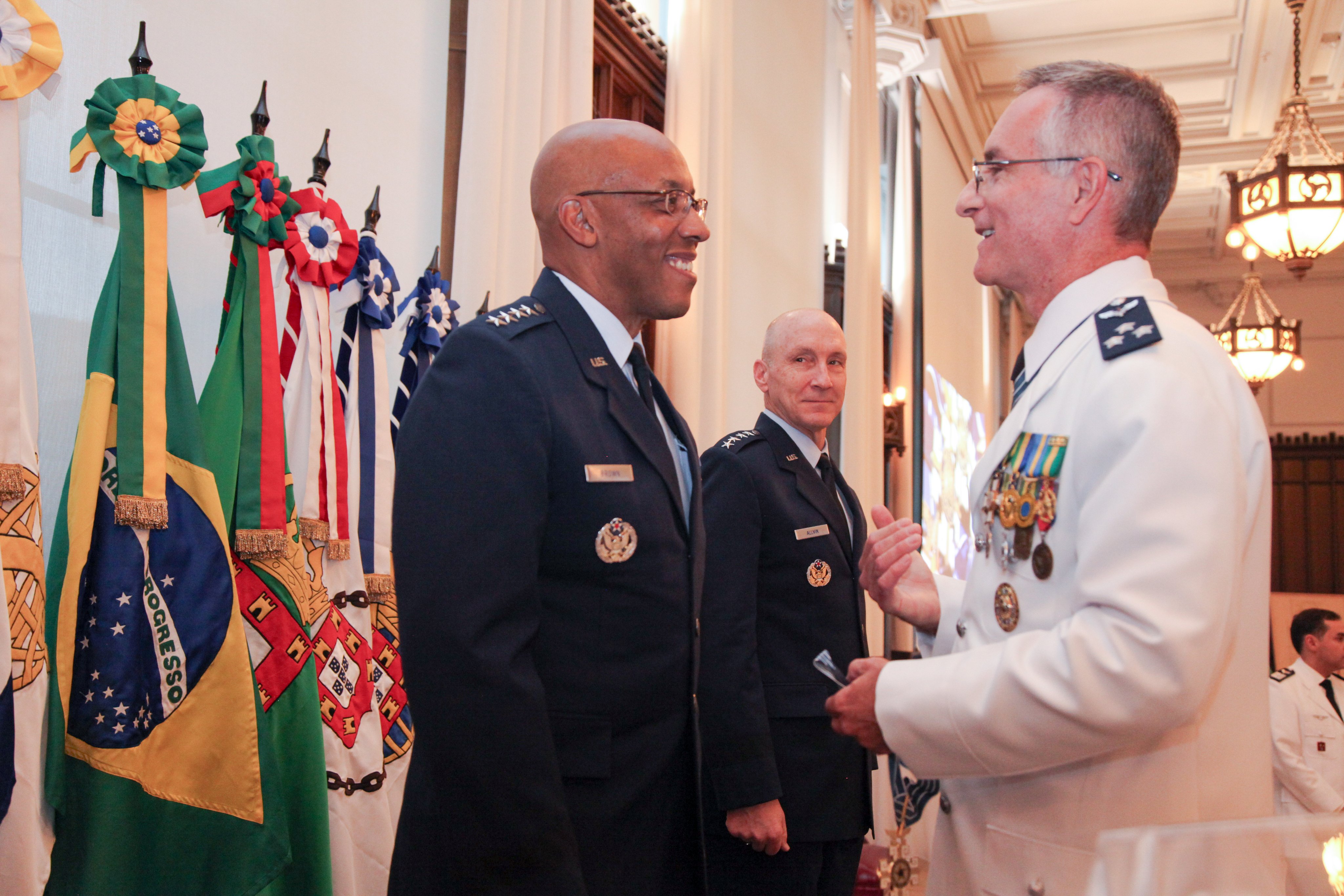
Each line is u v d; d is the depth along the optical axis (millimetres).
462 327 1481
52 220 1883
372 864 2100
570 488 1428
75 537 1643
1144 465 1126
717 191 4312
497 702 1258
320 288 2195
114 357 1746
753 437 2451
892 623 6648
